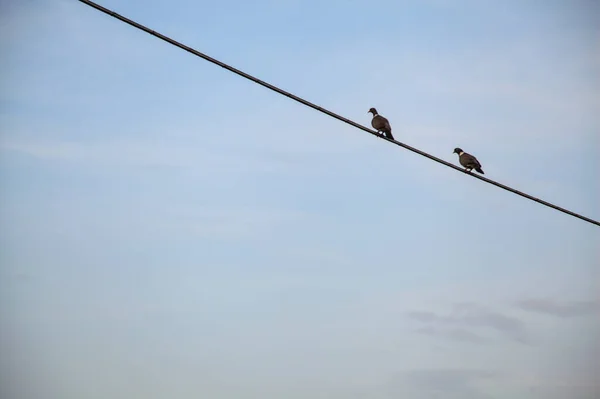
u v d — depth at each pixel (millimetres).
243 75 19391
